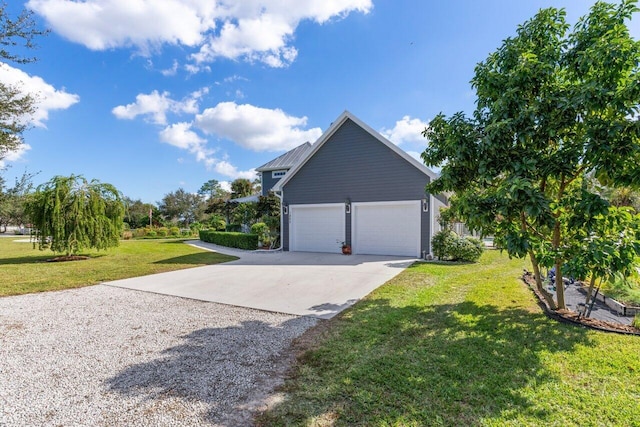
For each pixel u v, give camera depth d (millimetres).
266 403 2707
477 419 2449
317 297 6355
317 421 2453
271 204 19141
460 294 6320
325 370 3271
